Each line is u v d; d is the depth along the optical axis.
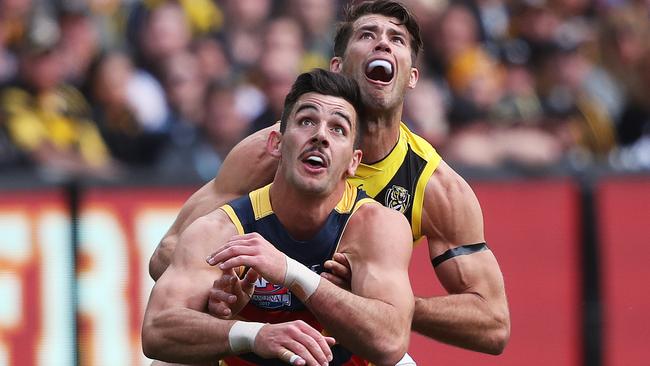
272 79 33.50
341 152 17.27
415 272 28.08
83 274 27.73
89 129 31.89
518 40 36.62
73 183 27.81
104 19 34.66
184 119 32.84
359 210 17.78
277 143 17.77
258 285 17.59
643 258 29.67
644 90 37.44
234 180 19.03
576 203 29.48
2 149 30.25
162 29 33.69
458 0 37.09
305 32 35.16
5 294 27.50
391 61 18.69
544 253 29.25
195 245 17.38
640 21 38.88
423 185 19.48
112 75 32.56
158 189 28.17
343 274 17.53
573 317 29.36
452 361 28.69
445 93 34.75
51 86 31.56
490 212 29.05
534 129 34.72
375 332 16.81
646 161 36.31
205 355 16.69
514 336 29.09
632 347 29.52
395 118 19.06
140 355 27.89
